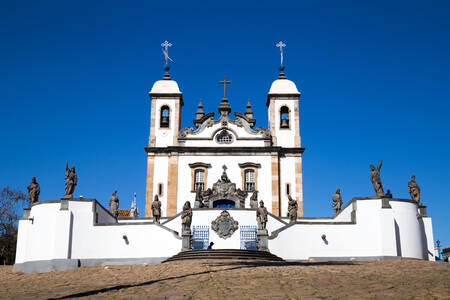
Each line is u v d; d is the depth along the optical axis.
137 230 37.62
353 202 38.97
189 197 50.16
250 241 39.69
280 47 57.47
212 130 52.34
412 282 21.39
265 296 20.02
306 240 37.84
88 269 31.88
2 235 53.22
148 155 51.69
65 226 37.09
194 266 28.31
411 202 39.06
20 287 25.31
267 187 50.28
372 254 37.59
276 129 53.50
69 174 38.62
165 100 54.41
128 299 20.45
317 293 20.09
